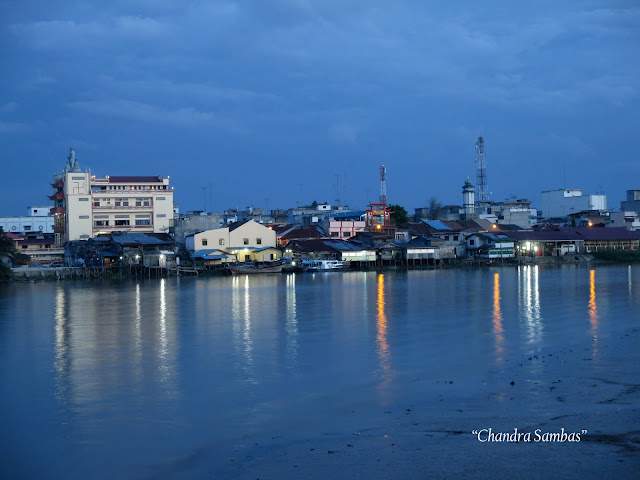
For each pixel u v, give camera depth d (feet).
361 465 64.80
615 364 104.63
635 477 59.41
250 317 173.68
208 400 89.45
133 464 67.41
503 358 112.57
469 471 62.28
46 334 148.56
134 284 312.71
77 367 111.75
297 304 204.13
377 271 392.47
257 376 103.04
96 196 423.64
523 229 501.56
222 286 288.71
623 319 158.10
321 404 86.43
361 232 439.63
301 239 421.18
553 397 85.10
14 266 361.92
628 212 540.11
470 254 448.65
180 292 258.57
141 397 91.56
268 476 63.21
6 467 67.21
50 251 427.74
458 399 86.28
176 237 414.00
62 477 64.75
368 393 91.30
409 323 157.79
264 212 599.98
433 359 113.60
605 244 472.85
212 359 116.98
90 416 83.05
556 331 140.97
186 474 64.69
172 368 110.01
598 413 77.46
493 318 163.84
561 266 416.87
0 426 79.30
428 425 75.77
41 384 99.86
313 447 70.28
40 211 529.04
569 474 60.64
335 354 119.85
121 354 123.03
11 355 123.13
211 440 73.56
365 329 149.07
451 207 573.74
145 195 435.12
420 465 64.13
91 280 344.90
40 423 80.38
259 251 393.70
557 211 629.92
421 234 461.78
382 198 530.68
